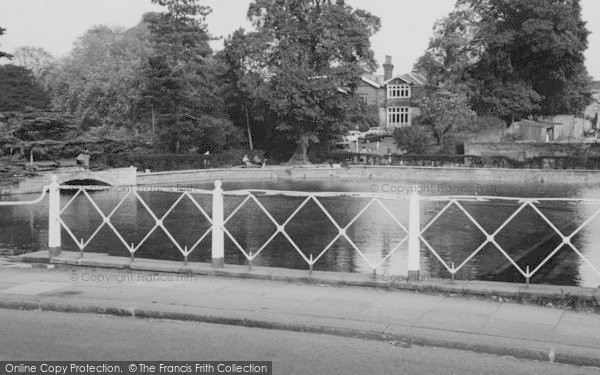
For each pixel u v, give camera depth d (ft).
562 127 257.75
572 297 25.67
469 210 85.35
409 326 22.75
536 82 217.36
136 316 25.45
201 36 178.81
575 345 20.65
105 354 20.81
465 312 24.64
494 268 46.75
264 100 188.34
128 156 149.18
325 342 22.09
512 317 23.94
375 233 65.05
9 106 222.28
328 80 185.16
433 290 27.76
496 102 200.85
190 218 77.66
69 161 131.03
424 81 278.05
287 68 184.44
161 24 174.70
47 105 230.48
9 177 109.91
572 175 154.81
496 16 205.57
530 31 191.52
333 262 48.44
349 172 174.70
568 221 73.56
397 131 204.03
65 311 26.35
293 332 23.29
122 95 185.37
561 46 192.85
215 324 24.35
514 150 186.50
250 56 188.85
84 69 216.74
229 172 164.45
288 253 52.60
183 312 24.88
